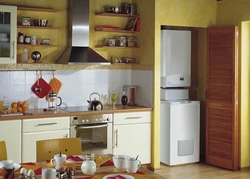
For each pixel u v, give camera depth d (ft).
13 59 16.81
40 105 18.62
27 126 16.29
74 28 18.34
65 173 8.46
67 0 18.89
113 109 18.28
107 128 17.98
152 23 18.84
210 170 19.25
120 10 19.76
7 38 16.67
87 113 17.48
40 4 18.37
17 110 16.75
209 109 19.98
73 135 17.25
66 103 19.29
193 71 21.44
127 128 18.51
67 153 11.18
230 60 18.93
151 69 19.03
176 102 19.65
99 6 19.72
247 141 19.36
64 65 19.11
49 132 16.74
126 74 20.70
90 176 8.80
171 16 19.08
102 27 19.06
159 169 19.25
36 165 9.61
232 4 19.27
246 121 19.26
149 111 19.02
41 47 18.52
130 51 20.62
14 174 8.78
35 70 18.40
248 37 19.10
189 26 19.62
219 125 19.62
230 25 19.44
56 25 18.78
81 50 18.33
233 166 19.13
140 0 19.81
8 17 16.65
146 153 19.08
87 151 17.62
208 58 19.85
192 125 20.13
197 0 19.72
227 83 19.12
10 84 17.90
